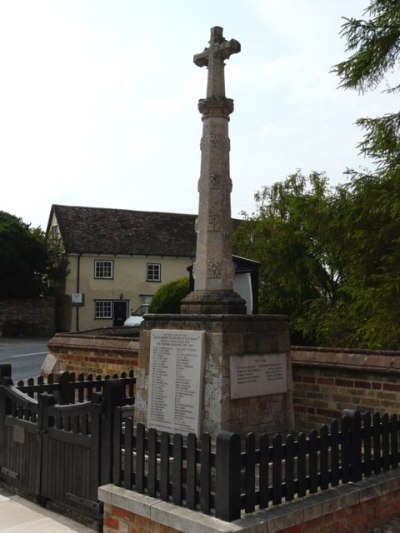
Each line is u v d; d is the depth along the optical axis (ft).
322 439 15.43
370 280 39.32
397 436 17.79
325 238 43.42
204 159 21.12
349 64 36.42
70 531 16.99
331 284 63.36
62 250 117.70
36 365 62.08
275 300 67.51
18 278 113.09
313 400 23.48
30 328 110.01
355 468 16.28
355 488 15.62
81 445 17.70
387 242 37.63
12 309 109.50
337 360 22.70
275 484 14.25
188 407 19.06
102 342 34.22
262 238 72.84
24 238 112.57
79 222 123.03
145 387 21.24
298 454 14.87
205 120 21.21
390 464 17.52
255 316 19.69
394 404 21.13
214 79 21.13
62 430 18.42
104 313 119.14
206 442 13.83
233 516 13.20
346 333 43.75
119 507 15.47
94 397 17.25
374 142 37.52
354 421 16.37
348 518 15.25
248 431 19.01
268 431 19.66
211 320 18.94
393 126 36.60
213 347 18.74
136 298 121.39
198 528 13.17
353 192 40.09
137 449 15.72
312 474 15.15
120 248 120.37
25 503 19.42
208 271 20.66
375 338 37.09
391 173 35.42
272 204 78.84
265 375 19.72
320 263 63.31
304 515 14.03
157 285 123.34
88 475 17.38
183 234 129.90
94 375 34.22
